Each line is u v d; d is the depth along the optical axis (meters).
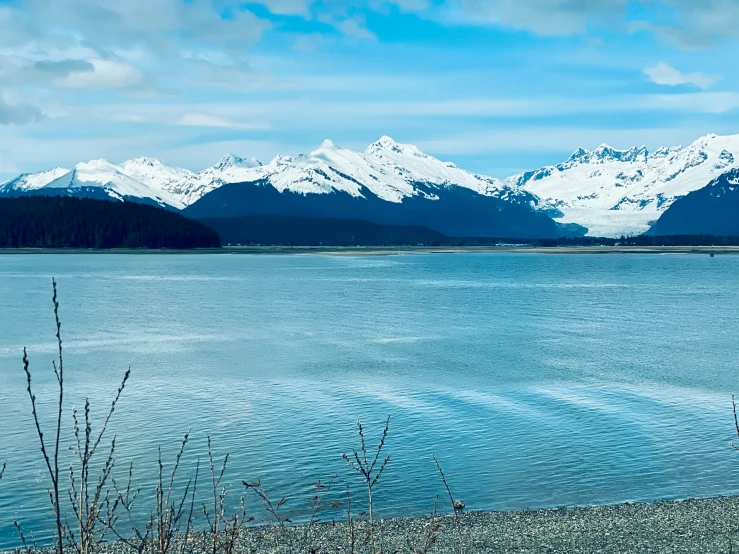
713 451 29.48
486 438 31.42
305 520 22.31
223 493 12.16
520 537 20.58
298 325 73.56
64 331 67.75
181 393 40.69
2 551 19.86
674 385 42.81
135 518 22.14
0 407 36.84
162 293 112.75
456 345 59.72
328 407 37.31
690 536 20.48
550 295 112.38
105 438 31.17
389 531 21.20
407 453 29.38
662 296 110.50
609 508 23.05
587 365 49.78
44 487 24.91
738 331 69.12
